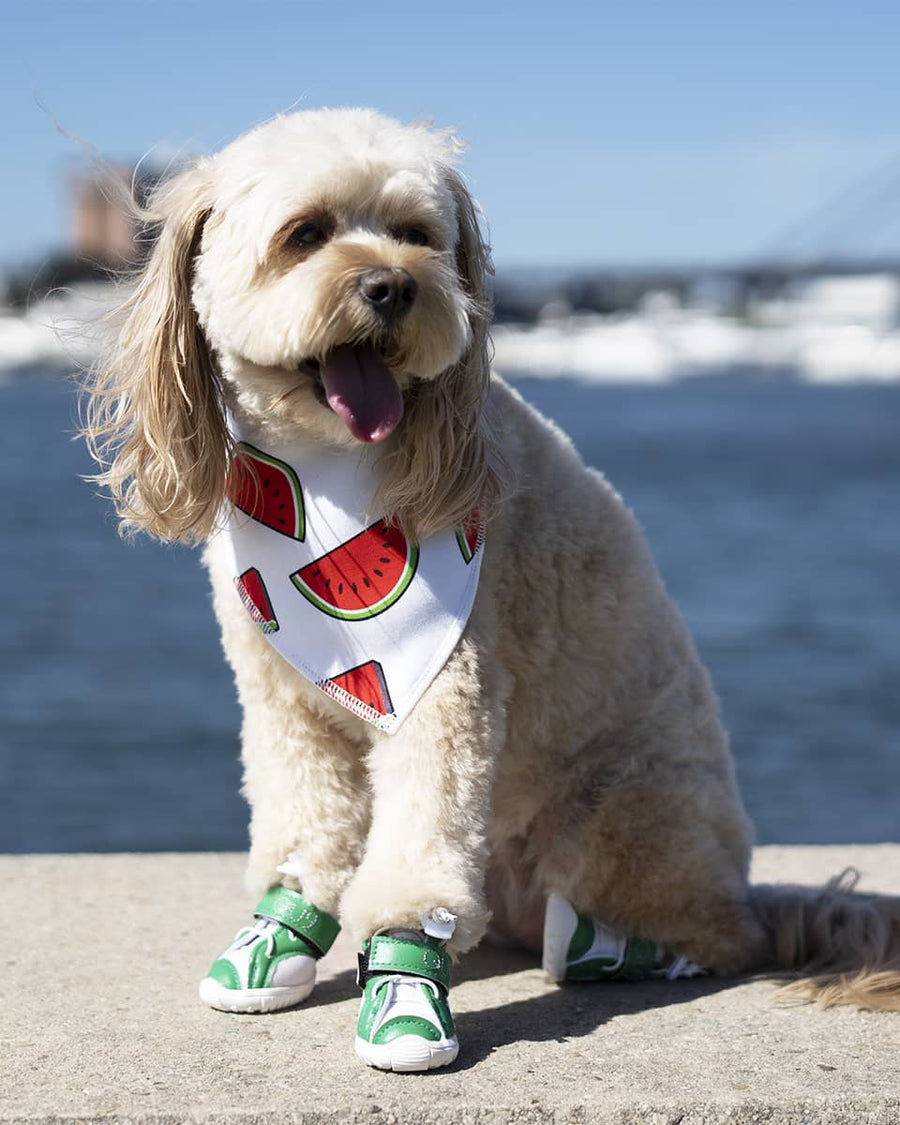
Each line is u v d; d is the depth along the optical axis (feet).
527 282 479.41
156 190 10.98
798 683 45.91
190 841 29.12
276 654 10.79
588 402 331.98
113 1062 9.83
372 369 9.96
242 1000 10.84
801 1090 9.33
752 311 521.65
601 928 11.69
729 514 107.55
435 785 10.14
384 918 10.01
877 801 32.12
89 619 59.72
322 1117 8.94
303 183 10.00
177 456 10.43
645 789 11.46
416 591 10.24
